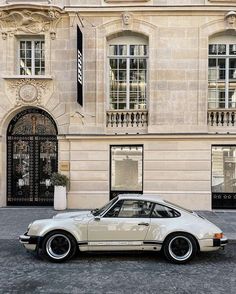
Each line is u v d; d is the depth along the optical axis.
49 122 14.24
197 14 13.16
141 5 13.16
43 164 14.25
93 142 13.41
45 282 5.72
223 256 7.38
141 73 13.87
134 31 13.39
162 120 13.27
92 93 13.45
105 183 13.41
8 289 5.41
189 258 6.75
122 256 7.30
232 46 13.69
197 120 13.21
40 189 14.24
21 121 14.30
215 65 13.72
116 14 13.34
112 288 5.45
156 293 5.25
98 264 6.73
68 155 13.54
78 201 13.34
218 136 13.03
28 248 6.97
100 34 13.41
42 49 14.10
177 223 6.88
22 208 13.48
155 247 6.87
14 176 14.29
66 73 13.61
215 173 13.56
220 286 5.57
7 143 14.29
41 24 13.55
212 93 13.77
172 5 13.09
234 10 13.07
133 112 13.53
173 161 13.21
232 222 10.82
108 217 6.97
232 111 13.30
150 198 7.24
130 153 13.66
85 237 6.88
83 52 13.41
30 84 13.62
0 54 13.66
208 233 6.82
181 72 13.24
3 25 13.59
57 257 6.84
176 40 13.24
